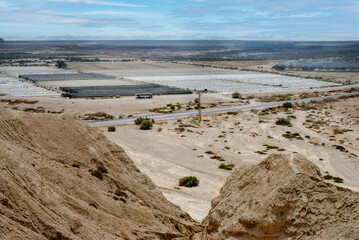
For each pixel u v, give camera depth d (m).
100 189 29.59
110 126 96.12
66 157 31.81
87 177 30.27
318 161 72.06
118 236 23.86
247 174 23.59
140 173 38.12
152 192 36.94
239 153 76.25
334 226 16.86
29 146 29.84
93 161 33.53
